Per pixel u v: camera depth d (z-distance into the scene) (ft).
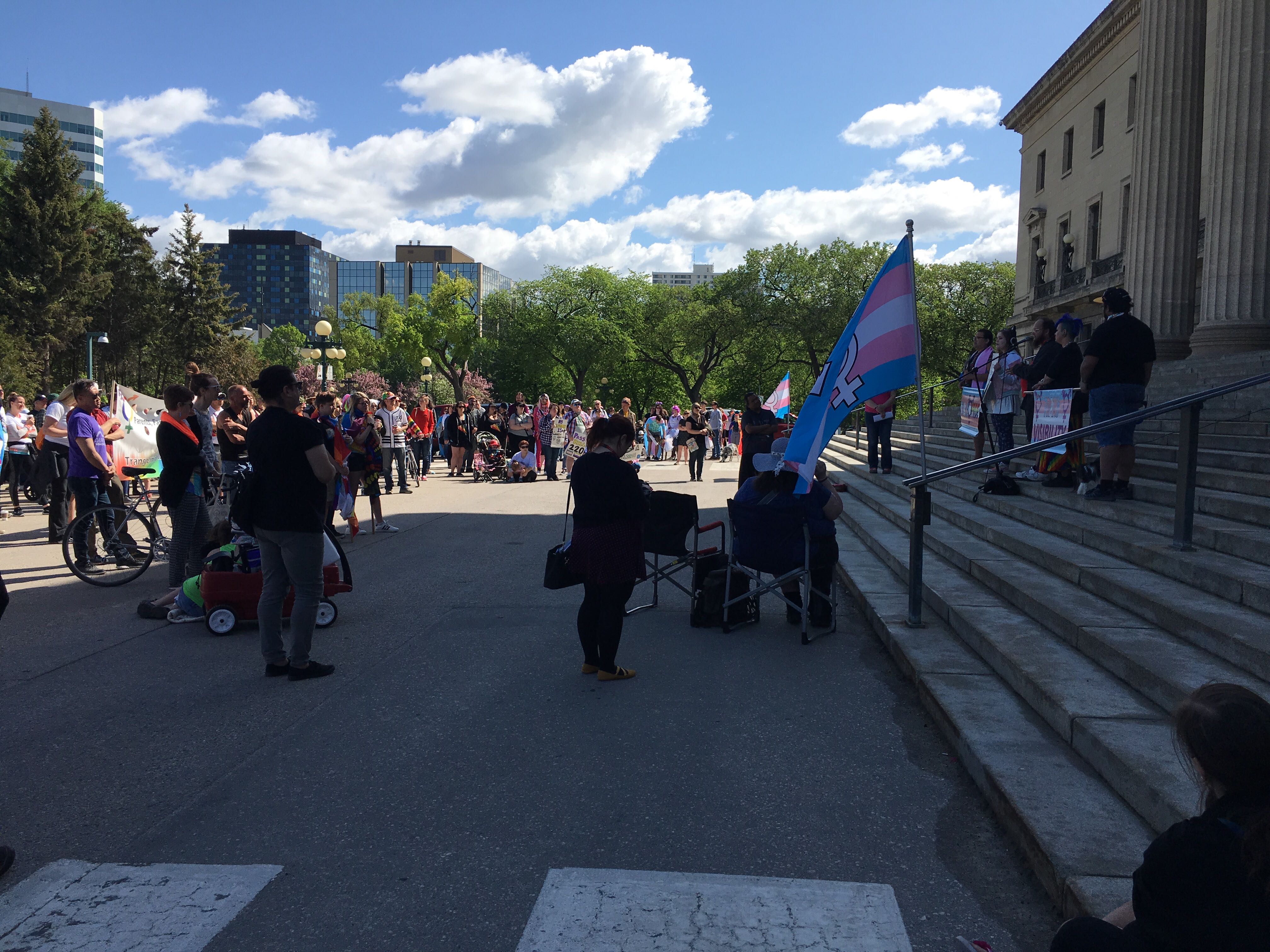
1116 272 94.99
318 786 12.30
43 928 8.89
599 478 16.61
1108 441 23.21
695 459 63.46
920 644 17.65
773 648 19.44
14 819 11.37
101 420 32.14
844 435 93.04
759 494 20.27
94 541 26.84
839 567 26.03
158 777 12.66
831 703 15.66
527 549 32.91
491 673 17.57
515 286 223.71
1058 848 9.33
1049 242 117.29
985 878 9.72
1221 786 5.27
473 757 13.28
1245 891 4.96
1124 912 6.40
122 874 9.99
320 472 16.78
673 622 22.07
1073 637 15.44
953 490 32.96
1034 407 29.58
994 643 15.79
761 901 9.25
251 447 16.89
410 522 40.65
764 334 189.57
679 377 233.96
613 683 16.89
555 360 218.79
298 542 16.87
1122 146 95.45
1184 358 53.57
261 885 9.71
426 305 228.02
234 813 11.49
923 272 183.52
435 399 222.28
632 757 13.25
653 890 9.48
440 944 8.57
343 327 272.31
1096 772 11.30
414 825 11.11
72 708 15.58
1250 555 16.33
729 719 14.87
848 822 11.09
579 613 17.39
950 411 60.29
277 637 17.37
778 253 188.85
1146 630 14.87
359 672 17.69
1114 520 22.07
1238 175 47.44
